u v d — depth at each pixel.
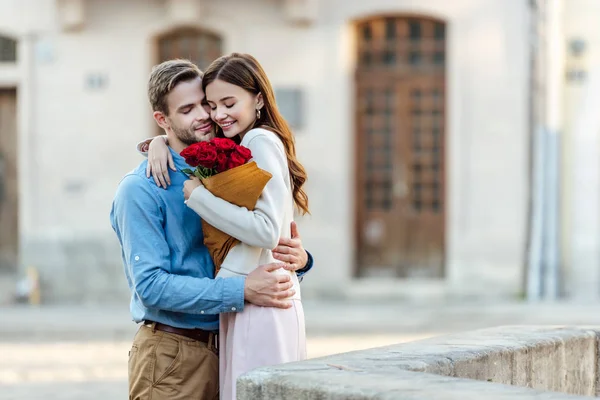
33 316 17.91
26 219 20.22
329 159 19.72
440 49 19.69
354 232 19.92
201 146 5.00
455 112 19.45
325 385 3.79
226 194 4.99
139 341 5.38
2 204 20.73
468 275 19.41
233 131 5.31
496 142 19.39
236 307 5.09
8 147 20.66
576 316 16.86
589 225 19.39
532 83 19.39
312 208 19.72
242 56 5.34
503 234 19.34
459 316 17.27
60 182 20.23
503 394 3.57
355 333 16.05
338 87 19.66
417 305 18.98
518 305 18.45
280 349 5.10
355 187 19.94
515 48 19.34
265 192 5.05
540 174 19.33
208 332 5.38
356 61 19.88
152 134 20.19
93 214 20.16
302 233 19.77
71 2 19.88
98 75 20.14
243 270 5.16
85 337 16.19
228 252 5.20
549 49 19.28
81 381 11.88
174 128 5.42
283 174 5.21
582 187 19.42
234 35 19.86
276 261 5.29
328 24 19.66
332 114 19.67
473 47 19.41
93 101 20.19
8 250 20.72
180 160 5.39
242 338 5.10
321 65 19.69
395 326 16.59
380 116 19.88
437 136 19.72
